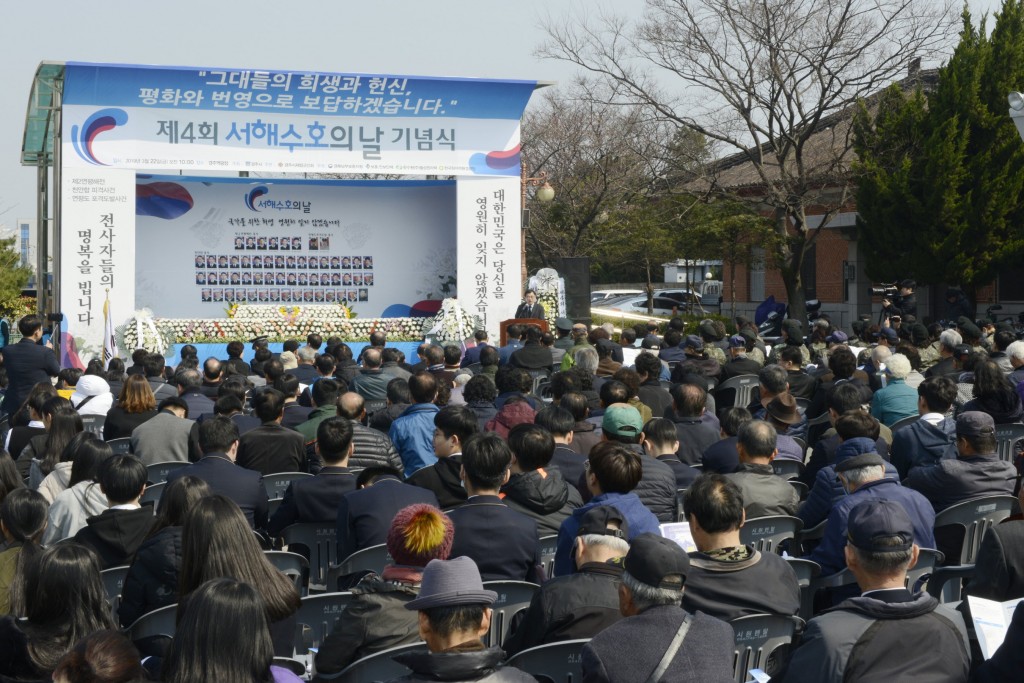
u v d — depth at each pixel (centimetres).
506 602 482
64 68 1811
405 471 818
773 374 880
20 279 3697
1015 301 2712
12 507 461
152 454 808
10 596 393
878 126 2573
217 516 377
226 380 1050
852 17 2505
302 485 629
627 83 2705
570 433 695
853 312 3061
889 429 819
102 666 274
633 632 325
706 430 811
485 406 876
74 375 1120
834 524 529
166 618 435
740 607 411
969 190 2392
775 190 2675
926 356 1375
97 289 1888
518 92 2008
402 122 2000
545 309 2138
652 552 332
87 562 363
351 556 548
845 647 345
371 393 1112
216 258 2186
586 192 3428
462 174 2033
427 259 2277
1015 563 442
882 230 2514
